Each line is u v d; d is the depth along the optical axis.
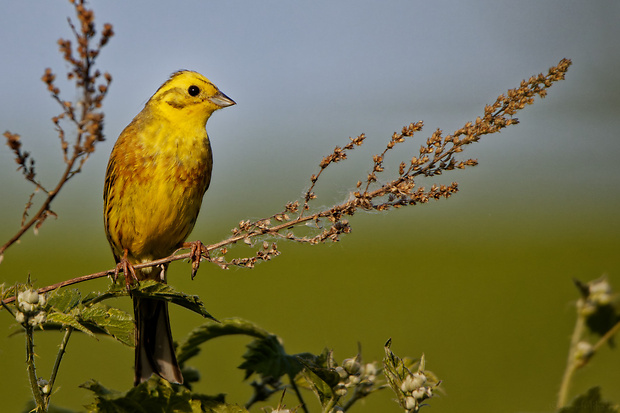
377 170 6.45
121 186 9.92
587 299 5.02
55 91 4.68
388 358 5.78
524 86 6.19
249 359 6.73
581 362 5.00
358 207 6.48
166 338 8.96
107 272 6.12
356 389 6.28
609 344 4.96
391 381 5.72
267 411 6.28
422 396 5.62
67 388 17.92
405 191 6.33
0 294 5.52
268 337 6.97
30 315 5.32
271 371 6.61
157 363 7.52
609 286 5.00
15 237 5.09
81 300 5.95
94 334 5.79
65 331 6.19
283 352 6.82
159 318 8.98
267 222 6.75
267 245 6.79
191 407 5.69
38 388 5.46
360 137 6.51
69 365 19.58
